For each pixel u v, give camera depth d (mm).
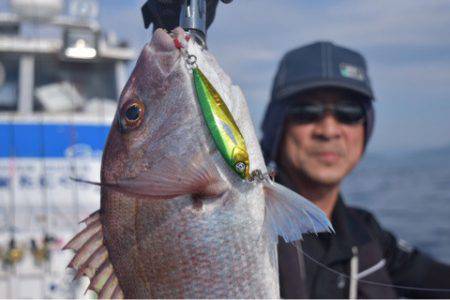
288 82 1216
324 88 1205
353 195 7844
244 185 688
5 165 2434
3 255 2258
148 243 679
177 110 673
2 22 2727
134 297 685
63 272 2254
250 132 703
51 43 2664
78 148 2510
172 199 676
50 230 2391
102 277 687
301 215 682
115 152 685
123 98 690
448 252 4695
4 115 2500
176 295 677
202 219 676
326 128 1209
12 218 2385
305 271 1178
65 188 2459
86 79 2697
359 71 1228
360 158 1277
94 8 2775
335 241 1202
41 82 2664
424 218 6043
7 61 2648
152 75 683
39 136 2500
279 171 1253
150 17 717
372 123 1271
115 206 688
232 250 680
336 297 1178
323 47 1221
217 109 669
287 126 1237
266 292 686
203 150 672
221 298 676
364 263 1220
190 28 691
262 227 690
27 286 2238
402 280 1425
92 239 693
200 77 672
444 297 1414
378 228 1403
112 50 2701
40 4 2693
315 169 1217
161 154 670
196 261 676
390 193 7844
